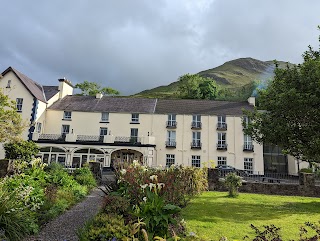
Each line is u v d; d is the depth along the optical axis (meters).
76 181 14.31
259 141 14.03
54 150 31.34
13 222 6.00
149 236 4.50
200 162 33.00
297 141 12.27
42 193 8.77
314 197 15.52
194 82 65.69
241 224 7.93
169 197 7.54
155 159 33.06
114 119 34.34
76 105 35.72
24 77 34.84
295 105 11.62
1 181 8.67
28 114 31.58
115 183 8.82
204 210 9.86
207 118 34.41
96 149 31.31
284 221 8.58
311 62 12.19
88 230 5.06
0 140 19.94
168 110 35.31
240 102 37.91
